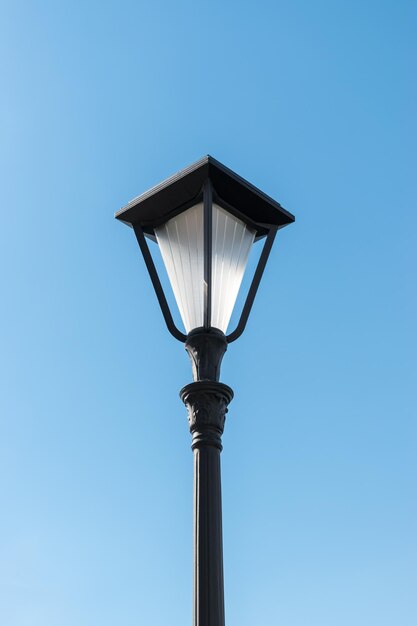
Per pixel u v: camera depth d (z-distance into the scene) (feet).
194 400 23.63
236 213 25.72
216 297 24.67
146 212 25.91
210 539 21.71
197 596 21.09
